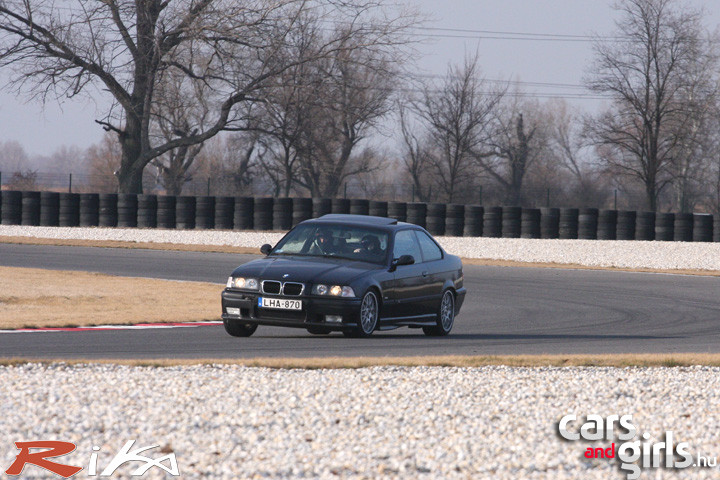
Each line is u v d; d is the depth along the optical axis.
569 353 41.41
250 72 164.25
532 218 136.75
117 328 48.03
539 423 25.48
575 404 28.34
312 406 26.48
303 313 42.44
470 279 85.62
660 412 27.59
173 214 136.25
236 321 44.75
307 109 165.75
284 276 43.03
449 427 24.42
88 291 66.75
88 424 23.23
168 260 96.81
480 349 42.47
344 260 45.66
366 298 43.88
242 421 24.19
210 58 160.88
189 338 44.38
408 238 48.59
